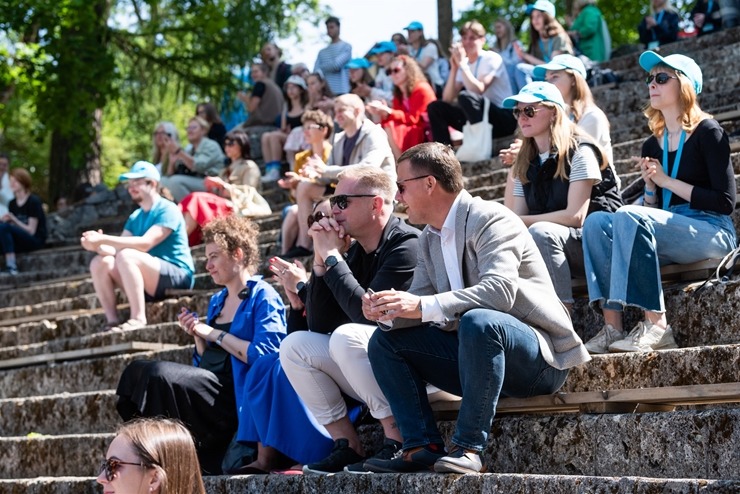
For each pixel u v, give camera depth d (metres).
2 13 19.52
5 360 10.46
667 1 15.77
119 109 24.80
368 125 10.39
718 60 12.82
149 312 10.48
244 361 7.06
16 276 15.18
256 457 7.01
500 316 5.43
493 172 11.16
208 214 12.14
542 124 7.21
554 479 5.02
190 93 23.02
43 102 20.17
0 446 8.72
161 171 15.82
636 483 4.76
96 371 9.49
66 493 7.39
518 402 5.85
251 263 7.62
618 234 6.51
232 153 13.62
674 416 5.27
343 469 6.23
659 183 6.90
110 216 17.84
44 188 36.81
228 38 22.55
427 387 6.21
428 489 5.44
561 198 7.18
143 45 23.97
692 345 6.60
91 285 12.88
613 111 12.80
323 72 17.30
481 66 12.72
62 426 8.98
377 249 6.42
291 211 10.82
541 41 13.77
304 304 7.00
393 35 15.95
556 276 6.82
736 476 5.01
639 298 6.41
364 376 5.98
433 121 12.48
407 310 5.44
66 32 20.23
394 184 6.52
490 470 5.94
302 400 6.41
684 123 6.91
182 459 4.24
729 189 6.76
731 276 6.79
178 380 7.03
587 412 5.68
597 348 6.58
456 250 5.76
